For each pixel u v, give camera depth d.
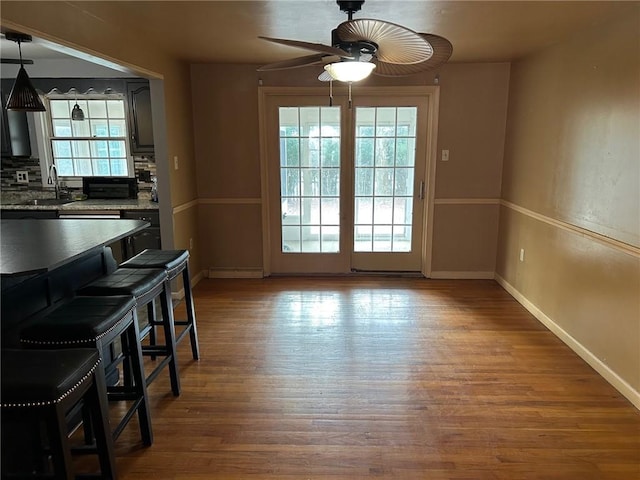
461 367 3.04
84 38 2.66
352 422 2.45
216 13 2.74
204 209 4.98
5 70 4.78
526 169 4.12
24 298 2.03
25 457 1.90
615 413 2.52
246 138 4.81
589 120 3.07
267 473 2.08
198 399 2.68
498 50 3.83
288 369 3.03
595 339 2.99
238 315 3.98
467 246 4.98
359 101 4.75
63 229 2.59
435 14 2.77
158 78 3.83
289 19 2.88
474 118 4.68
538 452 2.21
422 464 2.13
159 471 2.09
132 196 5.12
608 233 2.84
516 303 4.25
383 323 3.78
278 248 5.14
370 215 5.05
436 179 4.83
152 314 2.97
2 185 5.14
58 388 1.47
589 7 2.59
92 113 5.10
